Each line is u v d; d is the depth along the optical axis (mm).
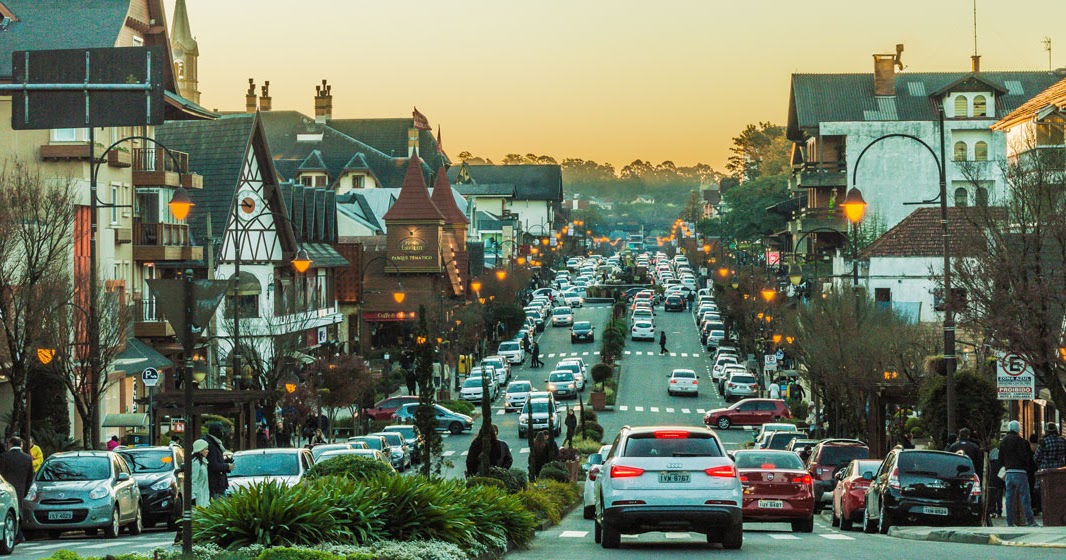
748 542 53531
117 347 94500
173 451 74062
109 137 119062
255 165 161375
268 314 141875
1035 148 76562
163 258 126312
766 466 65312
